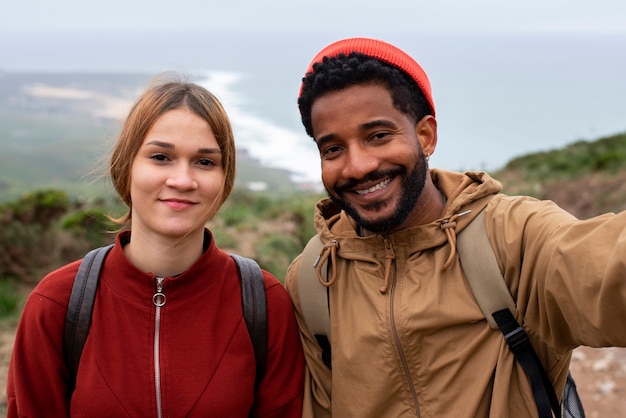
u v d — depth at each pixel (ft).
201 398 5.36
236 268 6.06
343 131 5.34
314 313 6.05
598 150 68.13
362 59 5.36
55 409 5.39
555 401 5.16
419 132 5.66
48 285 5.49
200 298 5.64
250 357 5.72
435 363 5.28
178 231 5.43
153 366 5.37
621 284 3.98
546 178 59.26
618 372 15.67
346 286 5.93
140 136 5.41
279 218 38.17
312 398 6.28
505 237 5.13
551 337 4.89
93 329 5.39
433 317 5.24
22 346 5.36
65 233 23.30
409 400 5.40
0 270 21.34
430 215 5.80
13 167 387.96
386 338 5.39
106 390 5.24
